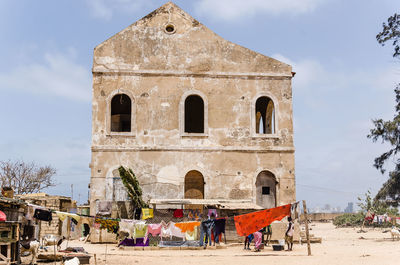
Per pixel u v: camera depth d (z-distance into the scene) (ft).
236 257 66.39
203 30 97.25
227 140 93.97
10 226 50.21
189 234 82.58
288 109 96.32
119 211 88.28
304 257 65.62
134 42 95.55
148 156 92.02
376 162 107.96
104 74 93.81
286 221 91.97
